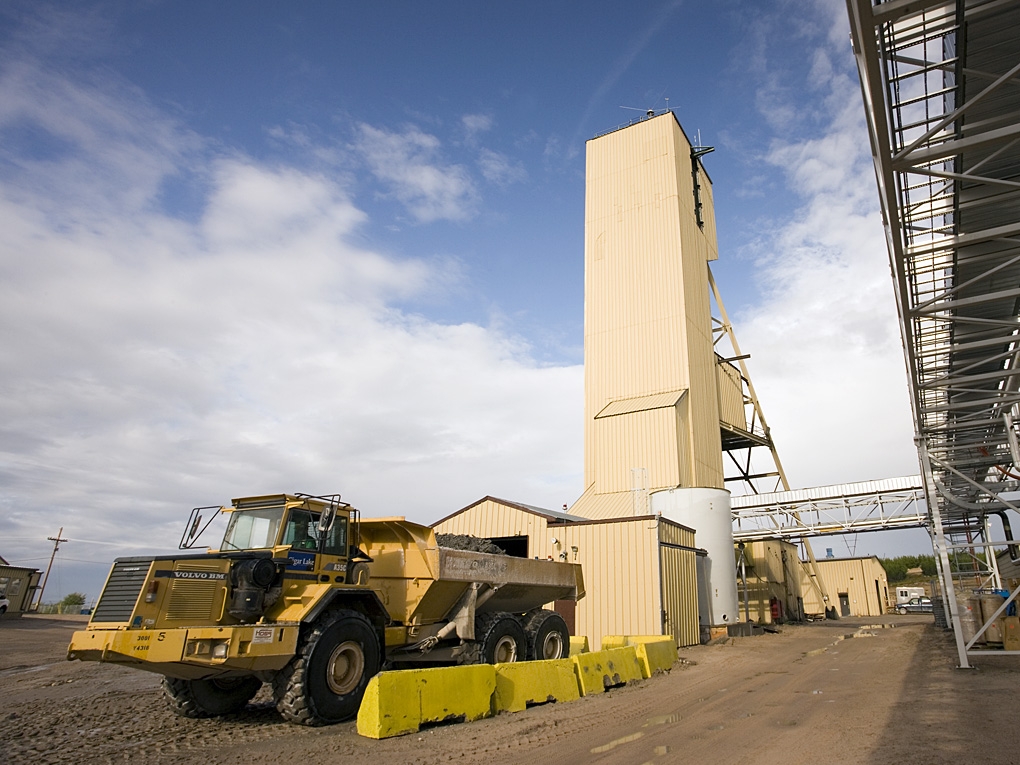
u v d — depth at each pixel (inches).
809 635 1095.0
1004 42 270.8
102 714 390.6
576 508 1209.4
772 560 1550.2
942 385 482.6
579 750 287.4
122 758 282.0
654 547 842.8
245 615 351.3
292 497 395.9
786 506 1453.0
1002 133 260.2
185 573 332.5
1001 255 393.4
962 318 387.9
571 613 869.2
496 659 464.8
